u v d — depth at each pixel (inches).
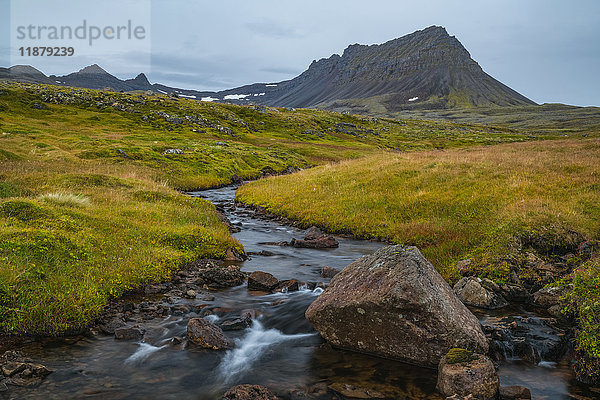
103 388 270.5
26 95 4392.2
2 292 352.5
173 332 366.0
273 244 762.8
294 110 7760.8
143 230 620.4
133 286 453.1
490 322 391.5
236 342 355.9
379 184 1091.9
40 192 906.7
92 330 358.6
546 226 625.6
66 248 464.4
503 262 539.2
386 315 318.0
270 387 280.5
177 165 2032.5
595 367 291.4
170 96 6382.9
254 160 2731.3
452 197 888.3
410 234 745.0
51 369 289.3
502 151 1699.1
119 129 3595.0
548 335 355.9
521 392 269.0
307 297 466.0
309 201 1080.2
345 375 301.1
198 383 284.5
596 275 388.2
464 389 260.2
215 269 521.7
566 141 2247.8
